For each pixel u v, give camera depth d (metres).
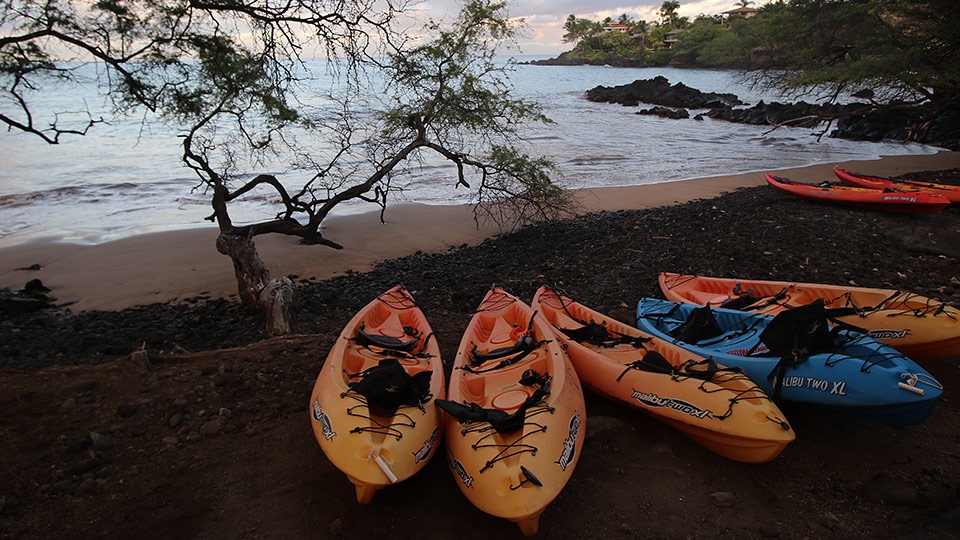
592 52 145.12
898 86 22.77
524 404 4.71
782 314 5.65
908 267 9.90
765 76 28.66
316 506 4.50
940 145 27.03
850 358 5.20
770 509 4.53
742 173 20.91
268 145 11.66
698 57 113.38
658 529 4.29
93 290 11.07
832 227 12.36
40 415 5.38
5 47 7.24
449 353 7.29
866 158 23.81
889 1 22.03
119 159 22.34
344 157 21.25
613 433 5.43
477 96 11.43
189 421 5.45
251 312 9.91
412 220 15.44
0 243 13.35
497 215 15.66
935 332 5.99
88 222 15.04
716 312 7.38
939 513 4.41
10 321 9.71
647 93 52.62
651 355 5.79
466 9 10.95
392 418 4.69
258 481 4.74
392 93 11.58
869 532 4.26
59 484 4.54
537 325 6.68
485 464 4.20
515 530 4.29
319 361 6.80
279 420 5.57
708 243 11.67
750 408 4.84
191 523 4.26
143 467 4.82
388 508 4.51
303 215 15.84
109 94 8.54
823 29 24.27
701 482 4.82
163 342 8.78
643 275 10.19
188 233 14.25
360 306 9.88
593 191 18.27
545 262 11.59
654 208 15.97
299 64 9.60
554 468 4.17
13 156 22.38
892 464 5.06
